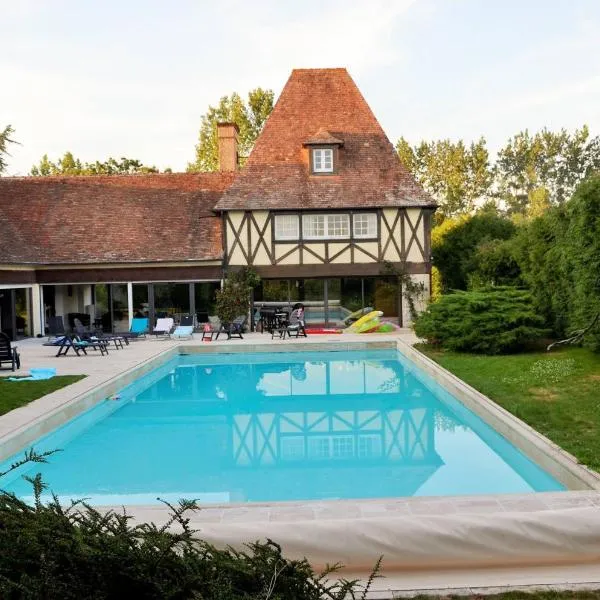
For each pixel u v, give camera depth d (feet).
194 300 68.49
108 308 70.69
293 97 73.36
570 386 30.25
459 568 13.80
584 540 13.82
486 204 150.20
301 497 21.08
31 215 70.49
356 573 13.67
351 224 66.85
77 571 8.52
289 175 68.44
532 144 175.52
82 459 26.20
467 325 43.34
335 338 58.18
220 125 79.41
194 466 25.00
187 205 72.95
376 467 24.31
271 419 32.96
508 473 22.91
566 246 38.27
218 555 9.00
